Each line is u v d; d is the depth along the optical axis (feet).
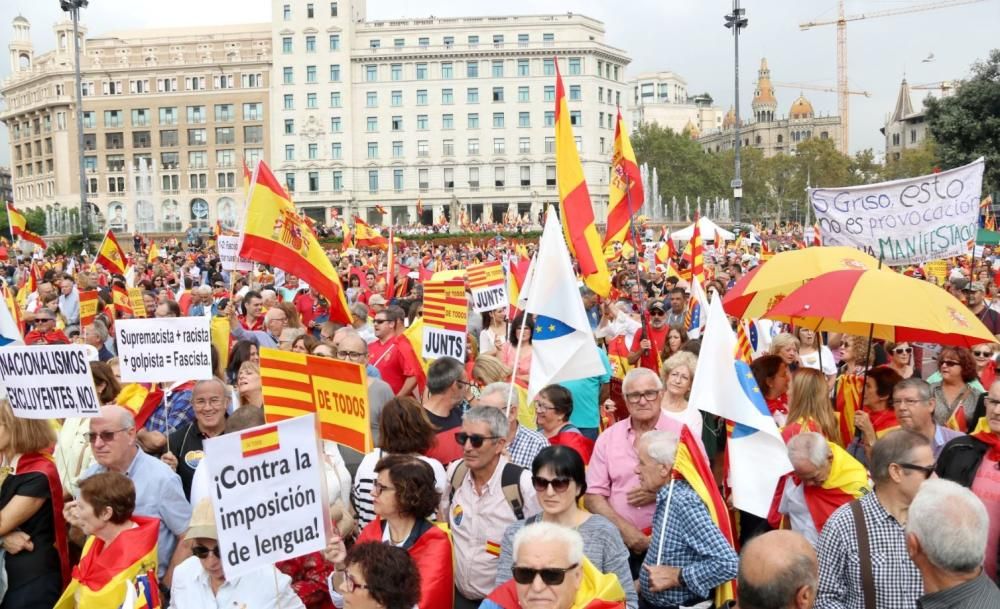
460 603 17.74
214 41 363.35
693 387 18.04
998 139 146.30
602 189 347.97
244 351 28.35
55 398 18.33
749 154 401.08
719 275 58.65
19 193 419.13
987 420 17.87
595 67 343.05
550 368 20.66
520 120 343.67
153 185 368.27
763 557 11.51
